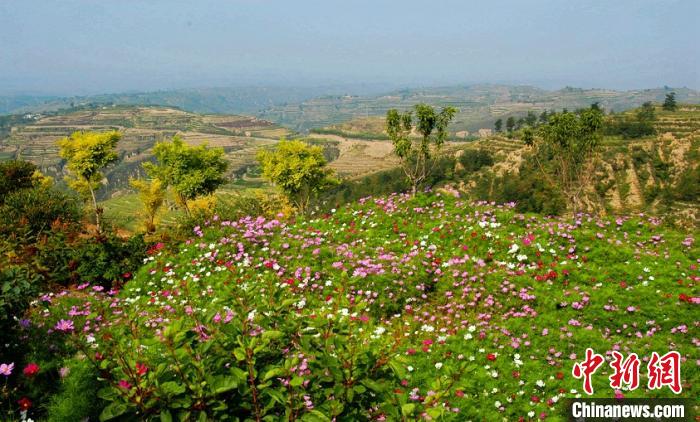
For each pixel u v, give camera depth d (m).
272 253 14.07
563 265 12.81
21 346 7.33
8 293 7.07
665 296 10.98
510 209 17.30
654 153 123.75
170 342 4.65
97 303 10.68
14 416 6.04
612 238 14.50
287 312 5.94
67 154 43.41
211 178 44.41
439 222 16.11
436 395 5.11
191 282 12.75
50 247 14.28
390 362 4.95
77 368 6.69
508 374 8.91
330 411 4.45
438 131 20.42
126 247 15.30
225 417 4.32
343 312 9.42
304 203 43.59
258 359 4.94
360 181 169.50
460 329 10.55
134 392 4.27
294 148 41.16
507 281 12.29
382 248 14.77
